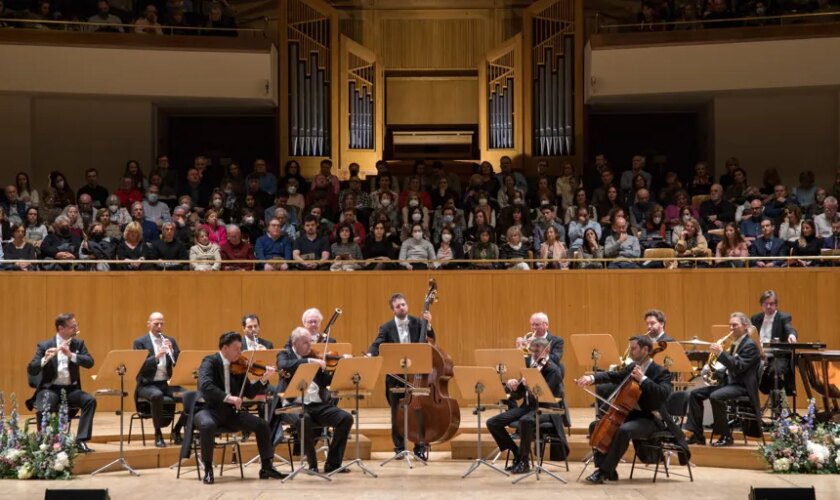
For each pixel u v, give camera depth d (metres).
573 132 17.33
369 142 17.97
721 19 16.25
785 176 16.69
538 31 17.59
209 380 9.06
